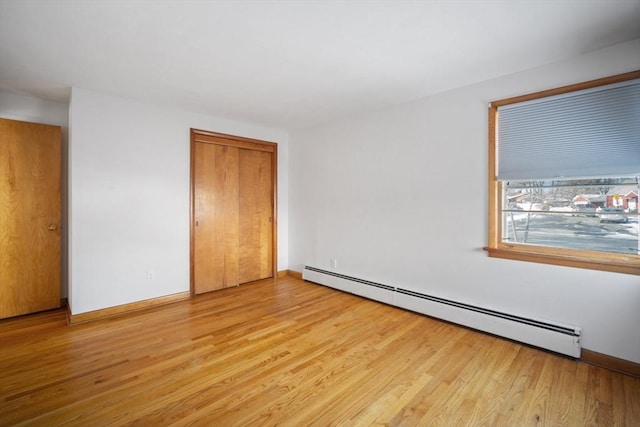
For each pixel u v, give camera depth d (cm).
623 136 216
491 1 170
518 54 231
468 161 293
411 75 270
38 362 230
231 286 434
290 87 299
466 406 184
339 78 277
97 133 314
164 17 185
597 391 197
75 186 302
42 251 330
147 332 284
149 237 352
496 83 274
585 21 189
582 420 172
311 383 205
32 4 171
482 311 280
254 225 464
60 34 204
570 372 218
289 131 490
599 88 223
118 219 330
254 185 463
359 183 393
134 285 342
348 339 271
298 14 183
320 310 342
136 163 341
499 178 277
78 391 195
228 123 420
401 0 170
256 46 221
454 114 302
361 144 389
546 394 194
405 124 343
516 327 259
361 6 175
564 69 239
